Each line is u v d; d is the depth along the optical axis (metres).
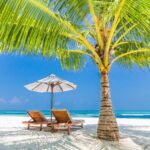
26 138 6.80
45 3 4.64
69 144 5.87
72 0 4.85
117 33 6.84
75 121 8.48
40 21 4.79
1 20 4.48
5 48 4.96
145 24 4.95
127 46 7.40
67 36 5.86
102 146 5.64
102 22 6.13
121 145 5.83
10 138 6.81
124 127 11.10
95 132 8.15
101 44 6.49
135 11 4.85
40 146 5.65
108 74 6.71
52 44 5.19
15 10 4.49
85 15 5.25
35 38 4.99
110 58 6.69
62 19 4.98
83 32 6.96
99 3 5.48
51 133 7.79
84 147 5.52
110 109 6.49
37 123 8.69
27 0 4.50
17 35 4.88
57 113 8.05
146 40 6.01
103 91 6.58
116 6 5.09
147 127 11.20
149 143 6.31
